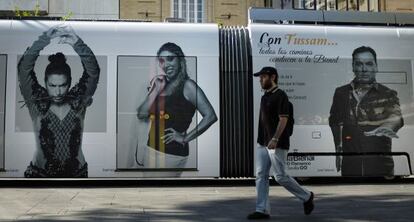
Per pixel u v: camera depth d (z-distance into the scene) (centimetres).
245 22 2505
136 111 1191
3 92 1172
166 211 850
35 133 1171
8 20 1206
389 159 1233
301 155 1207
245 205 920
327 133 1220
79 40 1196
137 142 1186
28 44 1187
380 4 2453
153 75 1204
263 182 766
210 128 1205
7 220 761
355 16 1297
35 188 1170
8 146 1165
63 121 1177
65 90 1182
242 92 1226
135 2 2444
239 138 1212
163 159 1189
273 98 751
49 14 2383
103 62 1196
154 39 1213
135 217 791
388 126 1238
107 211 848
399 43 1265
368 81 1244
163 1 2462
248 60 1240
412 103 1252
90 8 2409
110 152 1180
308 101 1224
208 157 1198
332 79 1237
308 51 1239
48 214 816
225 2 2503
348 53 1248
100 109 1185
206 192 1105
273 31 1244
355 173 1220
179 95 1204
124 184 1255
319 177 1321
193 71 1213
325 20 1290
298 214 816
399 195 1053
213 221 759
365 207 893
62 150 1173
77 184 1252
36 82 1179
